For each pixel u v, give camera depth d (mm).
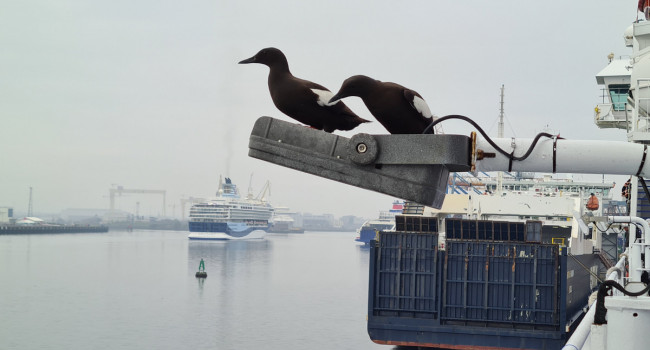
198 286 92625
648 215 22828
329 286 96750
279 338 53812
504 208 43750
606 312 6121
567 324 34500
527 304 33906
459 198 45156
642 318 5754
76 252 171000
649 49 17219
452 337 34625
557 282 33594
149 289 87938
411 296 35281
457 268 34812
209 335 54812
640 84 16828
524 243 34062
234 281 100938
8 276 103688
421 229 35875
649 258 11953
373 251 35906
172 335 54719
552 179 77188
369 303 35781
